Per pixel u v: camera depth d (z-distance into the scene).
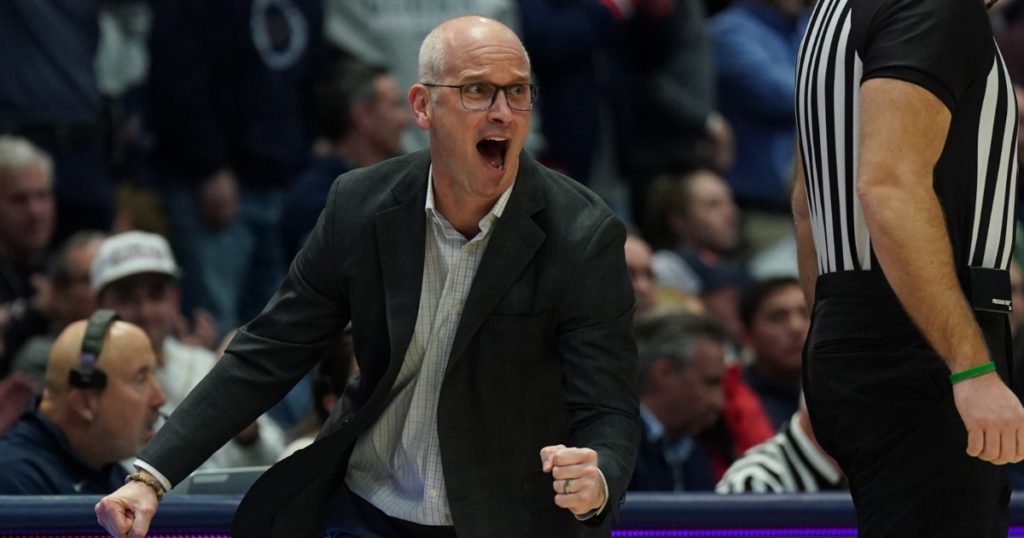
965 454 7.90
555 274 8.77
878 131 7.70
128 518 8.77
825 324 8.30
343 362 13.68
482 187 8.65
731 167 26.50
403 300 8.90
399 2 23.05
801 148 8.57
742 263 25.09
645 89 25.33
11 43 21.44
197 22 22.16
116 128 24.52
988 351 7.67
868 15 7.96
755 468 13.62
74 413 12.67
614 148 24.83
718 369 16.17
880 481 8.16
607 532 9.41
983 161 8.01
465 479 8.93
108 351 12.75
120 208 22.06
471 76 8.48
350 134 20.66
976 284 7.91
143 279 17.09
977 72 7.95
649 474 15.58
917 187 7.61
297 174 23.34
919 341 7.96
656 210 24.66
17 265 20.39
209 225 22.33
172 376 17.17
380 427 9.27
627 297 8.84
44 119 21.56
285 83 23.00
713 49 26.73
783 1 27.09
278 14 22.81
